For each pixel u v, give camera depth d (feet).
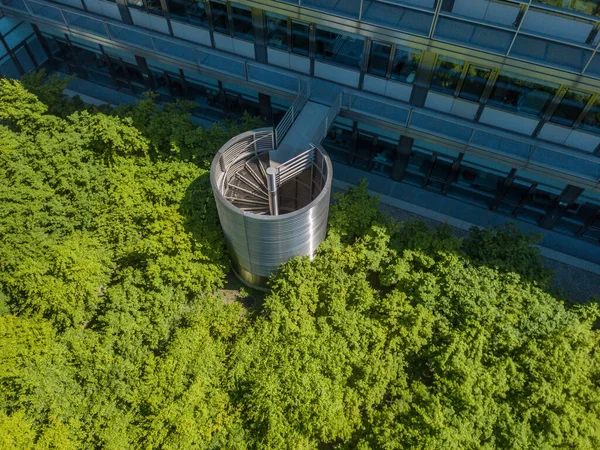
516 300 46.01
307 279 48.85
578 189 52.65
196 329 46.50
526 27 43.32
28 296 48.21
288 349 44.21
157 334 46.14
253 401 41.81
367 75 54.29
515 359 43.14
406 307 46.26
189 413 41.47
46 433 40.29
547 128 49.60
